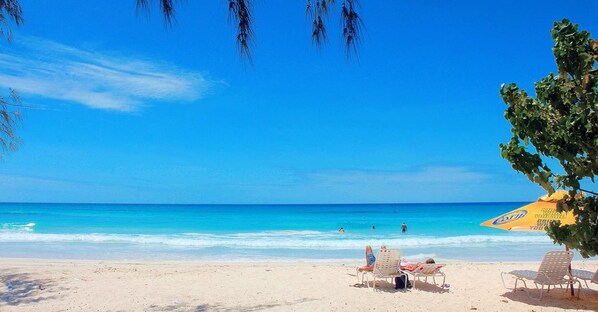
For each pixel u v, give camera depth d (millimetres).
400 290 10445
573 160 4094
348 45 3430
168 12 3131
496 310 8539
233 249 21250
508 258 18469
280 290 10508
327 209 95938
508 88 4383
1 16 5195
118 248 21438
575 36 4070
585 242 4168
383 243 23656
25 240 24719
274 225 41969
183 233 31812
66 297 9680
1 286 10867
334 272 13336
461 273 13070
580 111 3875
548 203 8875
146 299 9500
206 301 9328
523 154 4293
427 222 46375
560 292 10172
